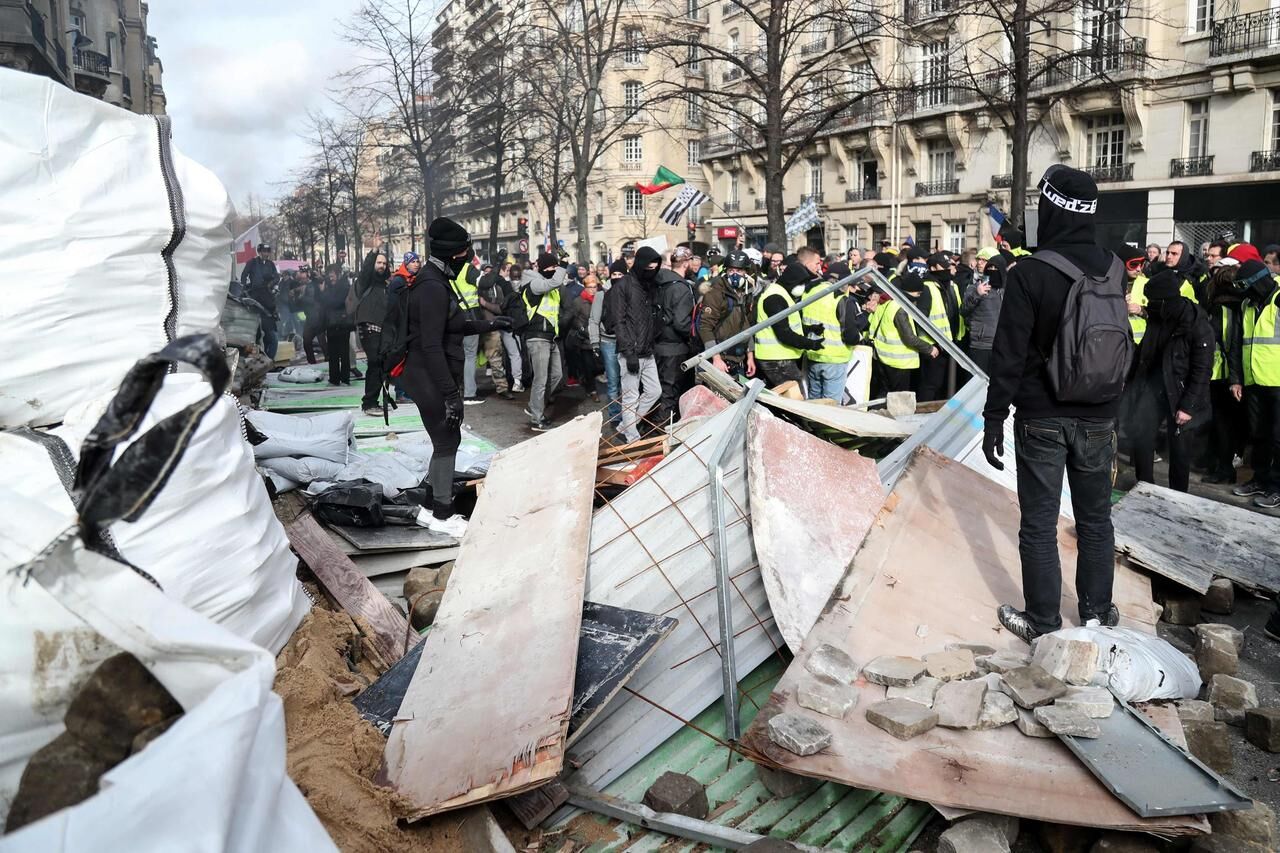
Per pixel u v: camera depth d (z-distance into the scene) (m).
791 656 3.73
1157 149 26.56
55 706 1.57
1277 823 3.06
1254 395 7.12
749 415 4.22
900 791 2.71
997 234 10.73
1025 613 3.78
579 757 3.27
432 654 3.41
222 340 3.62
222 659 1.47
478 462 6.83
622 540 3.99
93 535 1.48
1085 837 2.79
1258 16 23.72
